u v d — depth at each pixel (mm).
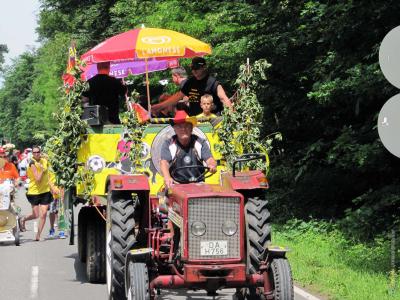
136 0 31000
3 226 15703
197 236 7516
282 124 18234
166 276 7590
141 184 8633
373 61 14203
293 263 12086
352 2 13664
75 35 44500
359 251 13023
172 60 14898
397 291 9711
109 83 12977
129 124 9820
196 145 8547
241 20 18188
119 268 8438
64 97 10922
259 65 11320
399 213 14375
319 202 18359
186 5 24312
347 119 17109
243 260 7641
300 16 16844
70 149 10852
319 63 15586
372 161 14086
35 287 10930
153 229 8453
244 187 8180
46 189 16938
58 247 15570
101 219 10914
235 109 11078
